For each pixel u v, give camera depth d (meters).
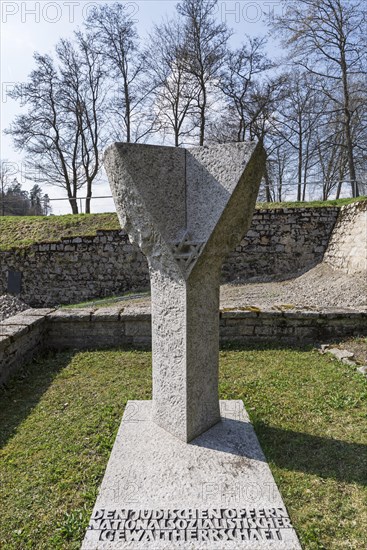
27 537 1.84
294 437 2.60
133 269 11.82
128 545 1.59
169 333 2.25
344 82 15.88
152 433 2.36
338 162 20.02
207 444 2.23
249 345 4.74
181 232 2.13
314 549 1.71
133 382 3.63
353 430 2.68
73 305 10.89
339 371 3.75
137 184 2.01
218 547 1.58
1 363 3.63
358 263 8.88
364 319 4.79
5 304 9.76
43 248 11.95
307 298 8.23
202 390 2.31
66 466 2.35
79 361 4.29
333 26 15.34
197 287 2.16
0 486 2.20
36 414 3.05
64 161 19.88
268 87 18.41
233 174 1.97
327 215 11.53
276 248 11.70
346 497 2.03
